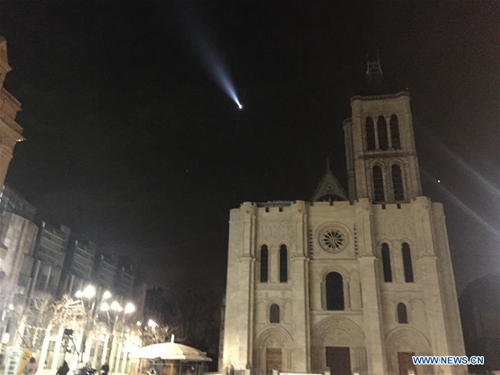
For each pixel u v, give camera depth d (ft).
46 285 205.46
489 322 234.38
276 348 172.35
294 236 187.83
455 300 169.48
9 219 181.57
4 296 171.42
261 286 181.88
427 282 169.89
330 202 193.67
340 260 183.01
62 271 221.66
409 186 201.67
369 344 164.04
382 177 207.00
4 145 76.79
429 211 181.57
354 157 216.95
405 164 206.39
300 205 191.21
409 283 174.09
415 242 180.75
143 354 97.30
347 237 186.60
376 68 247.50
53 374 166.71
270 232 192.34
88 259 248.93
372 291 170.71
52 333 180.14
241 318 174.09
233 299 182.70
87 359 196.44
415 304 170.81
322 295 178.40
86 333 190.90
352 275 179.63
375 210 189.06
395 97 223.30
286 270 184.85
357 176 209.26
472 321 248.73
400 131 214.69
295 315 172.24
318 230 189.88
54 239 217.36
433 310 164.96
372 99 225.15
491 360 221.05
